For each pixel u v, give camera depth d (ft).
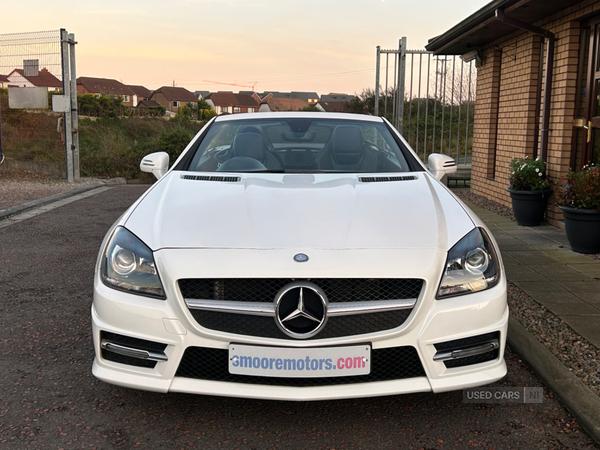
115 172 43.39
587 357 9.23
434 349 6.90
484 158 28.27
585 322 10.78
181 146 46.62
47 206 25.66
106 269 7.33
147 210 8.18
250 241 7.14
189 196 8.61
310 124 11.84
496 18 20.34
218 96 336.90
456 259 7.14
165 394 8.08
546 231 19.57
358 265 6.79
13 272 14.48
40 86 34.78
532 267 14.80
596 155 18.56
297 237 7.21
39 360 9.18
